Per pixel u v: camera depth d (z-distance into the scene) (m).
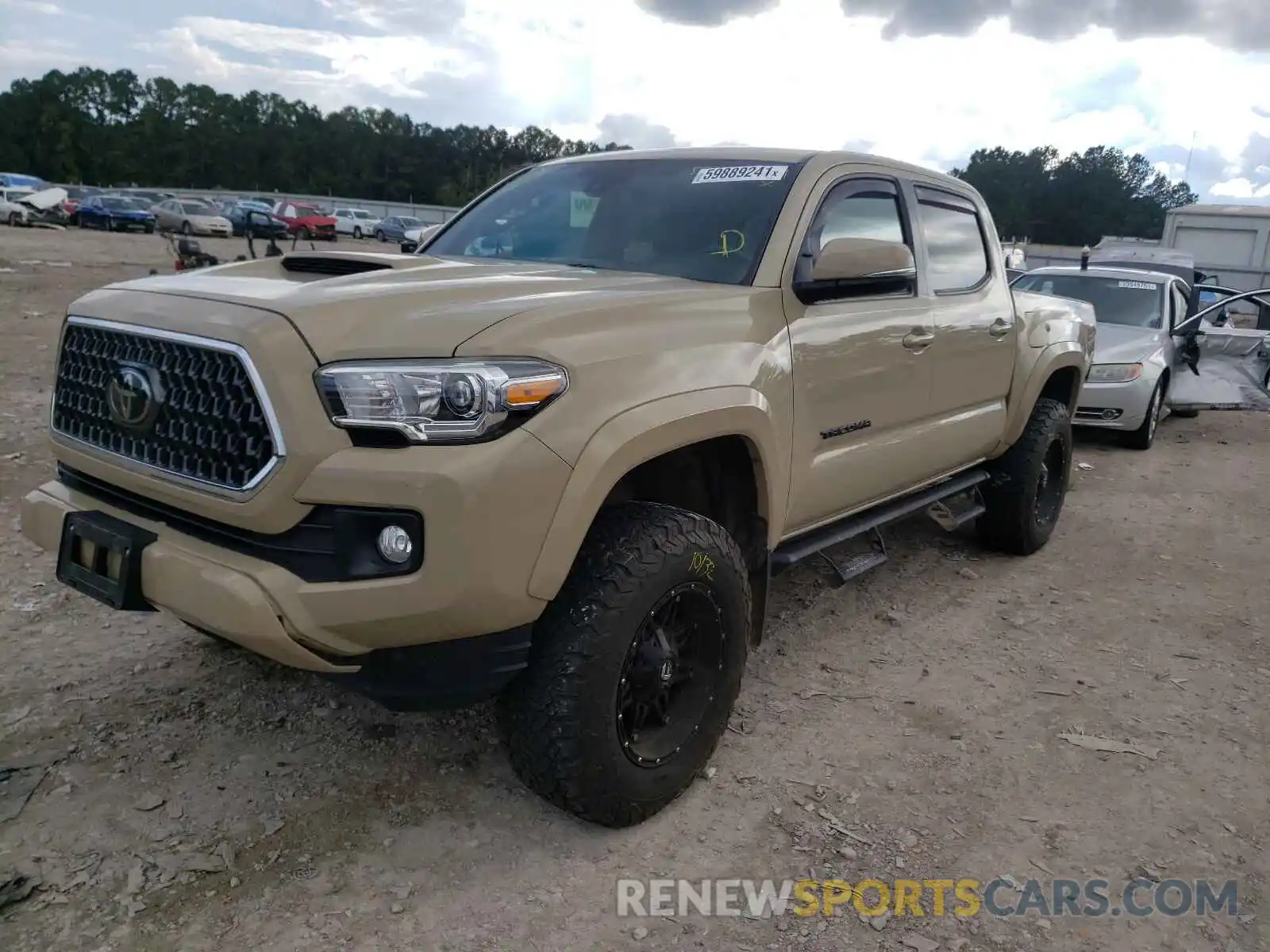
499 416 2.33
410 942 2.40
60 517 2.78
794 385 3.27
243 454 2.35
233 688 3.56
